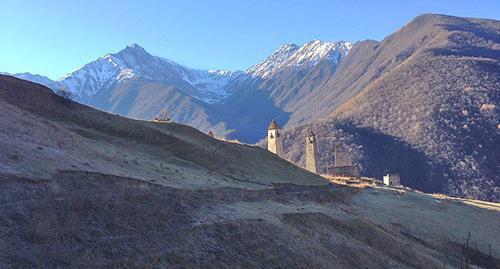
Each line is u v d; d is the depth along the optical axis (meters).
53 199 27.97
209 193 41.62
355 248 42.69
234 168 61.97
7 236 22.84
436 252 57.03
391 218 65.94
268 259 31.36
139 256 25.14
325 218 48.09
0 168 28.80
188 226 31.00
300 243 36.47
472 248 62.94
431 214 74.38
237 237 32.41
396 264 43.72
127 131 58.19
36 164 31.73
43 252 22.50
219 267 27.58
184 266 25.98
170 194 36.16
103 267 22.80
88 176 33.69
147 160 48.69
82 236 25.22
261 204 45.34
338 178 100.12
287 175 71.12
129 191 33.41
